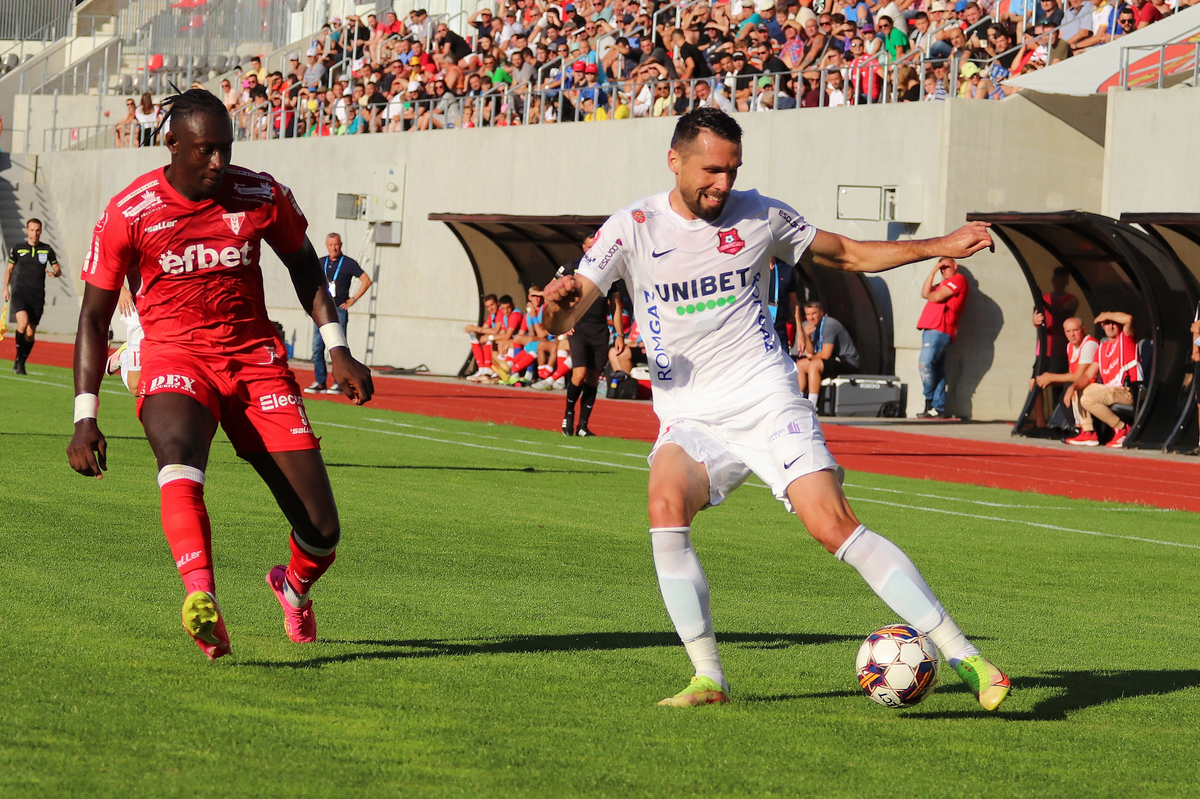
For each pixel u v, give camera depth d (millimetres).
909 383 42562
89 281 9391
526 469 24719
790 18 50094
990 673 8602
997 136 41094
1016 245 36344
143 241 9242
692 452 9016
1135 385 34188
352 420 33375
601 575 14438
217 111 9109
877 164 42406
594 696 8969
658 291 9180
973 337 42000
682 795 6805
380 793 6574
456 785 6762
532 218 46062
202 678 8898
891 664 8828
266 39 81125
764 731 8203
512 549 15891
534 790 6750
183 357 9438
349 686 8914
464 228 50375
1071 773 7594
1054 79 38500
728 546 17094
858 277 42406
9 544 14117
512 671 9656
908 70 43062
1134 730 8758
